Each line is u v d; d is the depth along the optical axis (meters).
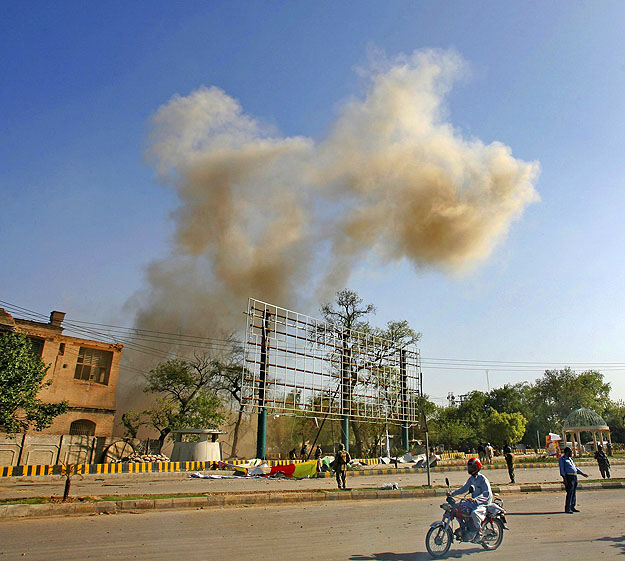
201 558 7.52
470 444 64.12
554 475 26.06
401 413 44.16
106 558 7.45
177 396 41.47
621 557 7.88
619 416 81.31
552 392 89.00
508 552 8.30
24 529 9.83
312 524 10.84
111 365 37.28
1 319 32.19
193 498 13.65
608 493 17.86
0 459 28.03
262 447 32.44
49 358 33.88
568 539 9.39
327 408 38.53
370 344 43.12
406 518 11.85
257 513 12.49
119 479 23.55
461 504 8.48
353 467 31.61
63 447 30.97
